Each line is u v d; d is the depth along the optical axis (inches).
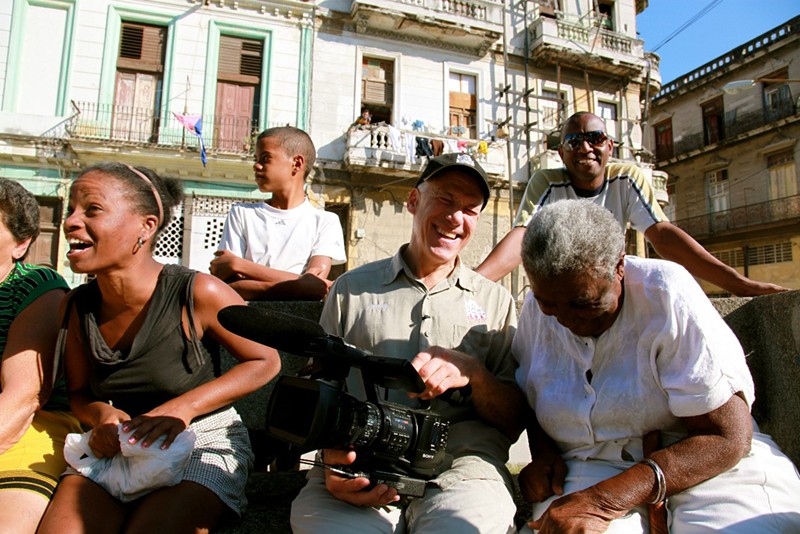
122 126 471.2
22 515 59.6
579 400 67.1
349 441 56.6
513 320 84.7
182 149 462.3
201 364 72.1
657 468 57.5
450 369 66.1
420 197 82.6
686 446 58.4
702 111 911.0
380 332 78.4
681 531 59.6
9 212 75.5
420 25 534.6
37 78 458.6
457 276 82.8
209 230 476.1
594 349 66.5
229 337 72.1
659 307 62.7
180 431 63.8
